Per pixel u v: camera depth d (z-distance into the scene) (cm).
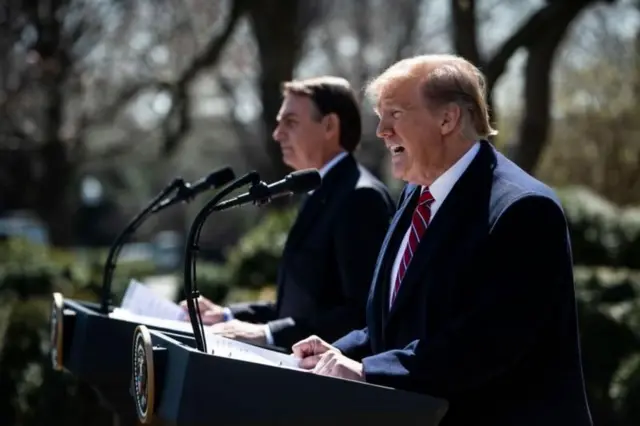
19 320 949
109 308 606
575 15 1446
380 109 424
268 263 1355
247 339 538
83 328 556
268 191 428
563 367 392
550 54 1537
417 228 420
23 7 2231
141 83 2570
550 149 3328
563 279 388
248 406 354
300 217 593
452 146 413
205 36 2802
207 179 623
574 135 3322
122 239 616
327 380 361
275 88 1836
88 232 5638
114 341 539
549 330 389
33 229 4047
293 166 621
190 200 627
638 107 3247
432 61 418
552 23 1427
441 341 379
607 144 3284
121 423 566
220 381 354
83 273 1351
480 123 420
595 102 3316
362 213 564
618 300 1044
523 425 387
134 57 2789
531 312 379
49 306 980
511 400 392
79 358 550
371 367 379
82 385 919
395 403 365
